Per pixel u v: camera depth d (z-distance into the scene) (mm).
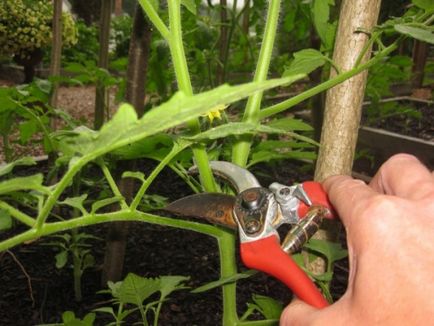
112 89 4223
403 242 442
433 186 485
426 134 2756
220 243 736
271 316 919
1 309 1309
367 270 447
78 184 1473
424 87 4055
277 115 2355
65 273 1500
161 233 1740
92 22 6512
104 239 1702
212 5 2275
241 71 3508
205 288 691
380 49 736
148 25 1173
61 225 540
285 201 633
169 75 2055
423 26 706
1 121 1497
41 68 4266
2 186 434
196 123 670
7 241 506
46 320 1273
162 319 1277
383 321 428
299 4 1657
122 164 1288
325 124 764
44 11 3113
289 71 806
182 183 2111
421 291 421
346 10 738
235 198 664
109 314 1298
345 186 535
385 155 2436
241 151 757
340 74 728
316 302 563
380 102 3021
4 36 3018
